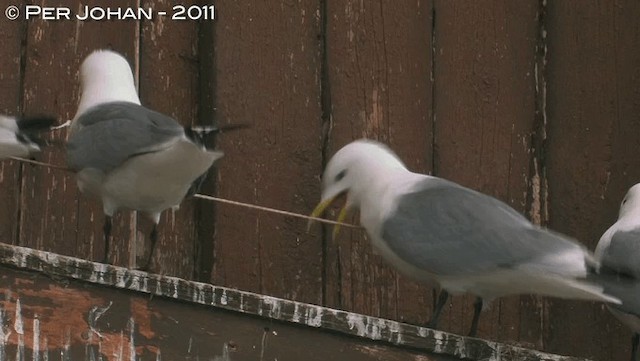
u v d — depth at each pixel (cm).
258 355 897
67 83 1100
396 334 907
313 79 1097
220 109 1090
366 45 1100
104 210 1015
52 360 886
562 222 1080
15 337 886
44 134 1020
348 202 1005
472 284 959
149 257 1040
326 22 1102
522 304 1077
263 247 1083
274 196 1086
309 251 1084
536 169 1087
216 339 895
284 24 1100
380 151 1005
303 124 1094
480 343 916
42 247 1084
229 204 1085
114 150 953
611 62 1091
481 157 1089
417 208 970
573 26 1095
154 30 1104
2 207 1086
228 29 1097
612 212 1077
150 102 1095
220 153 923
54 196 1088
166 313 895
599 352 1073
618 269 955
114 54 1036
